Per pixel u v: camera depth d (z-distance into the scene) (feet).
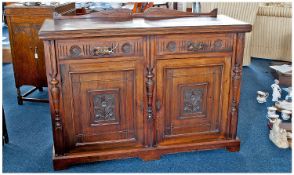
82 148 6.46
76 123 6.26
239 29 5.97
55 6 8.63
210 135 6.90
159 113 6.48
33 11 8.51
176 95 6.44
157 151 6.71
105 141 6.52
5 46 14.21
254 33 14.10
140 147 6.67
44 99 9.93
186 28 5.78
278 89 9.84
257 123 8.45
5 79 11.98
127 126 6.49
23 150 7.19
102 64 5.87
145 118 6.46
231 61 6.31
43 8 8.46
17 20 8.70
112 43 5.75
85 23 6.19
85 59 5.76
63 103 6.04
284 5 13.61
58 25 5.95
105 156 6.50
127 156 6.63
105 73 5.98
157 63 6.05
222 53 6.21
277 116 8.23
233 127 6.88
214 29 5.88
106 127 6.41
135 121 6.47
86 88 6.04
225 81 6.47
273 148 7.24
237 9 11.92
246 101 9.89
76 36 5.48
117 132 6.50
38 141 7.58
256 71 12.79
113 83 6.09
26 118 8.79
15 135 7.84
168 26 5.77
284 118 8.59
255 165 6.63
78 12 9.98
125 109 6.35
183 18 6.81
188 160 6.80
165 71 6.16
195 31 5.83
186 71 6.26
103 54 5.78
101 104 6.23
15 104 9.77
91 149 6.50
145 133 6.57
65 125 6.21
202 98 6.57
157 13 6.87
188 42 6.00
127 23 6.16
